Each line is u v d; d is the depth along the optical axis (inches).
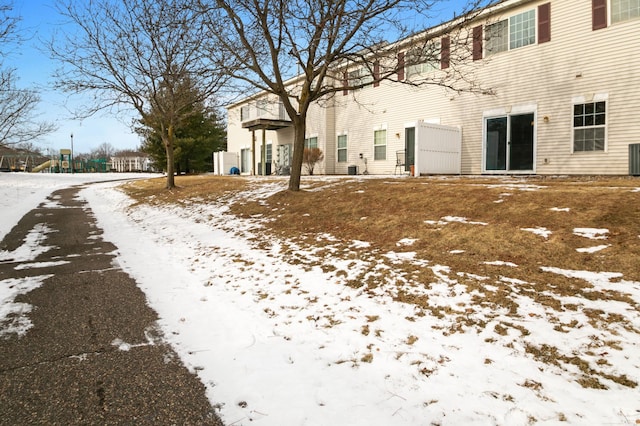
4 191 790.5
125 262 256.4
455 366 114.1
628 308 130.4
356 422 94.0
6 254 278.5
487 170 558.6
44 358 126.8
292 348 133.5
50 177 1359.5
